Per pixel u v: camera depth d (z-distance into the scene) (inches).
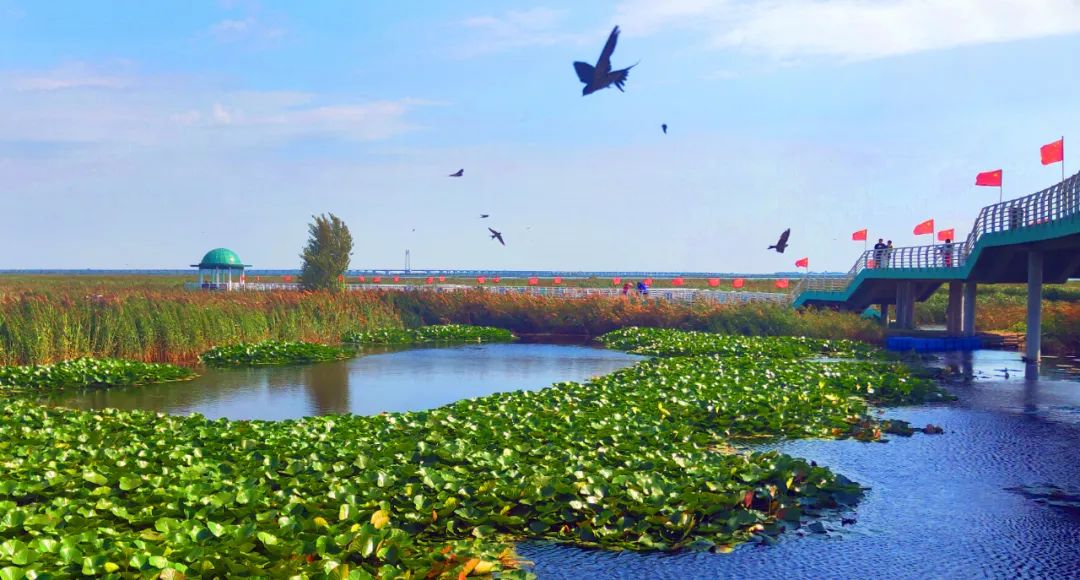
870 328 1424.7
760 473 457.4
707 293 1829.5
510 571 344.2
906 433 638.5
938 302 2068.2
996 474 518.0
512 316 1764.3
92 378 914.7
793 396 753.6
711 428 649.0
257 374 1039.0
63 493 397.7
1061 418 705.6
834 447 594.9
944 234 1665.8
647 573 354.3
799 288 1813.5
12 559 297.4
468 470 465.1
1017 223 1063.0
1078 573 359.3
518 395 745.6
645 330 1512.1
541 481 430.6
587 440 551.5
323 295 1665.8
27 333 1020.5
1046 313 1499.8
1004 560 373.7
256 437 543.8
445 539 383.9
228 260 2301.9
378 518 368.5
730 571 357.4
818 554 378.0
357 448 504.1
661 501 414.6
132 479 410.6
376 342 1509.6
